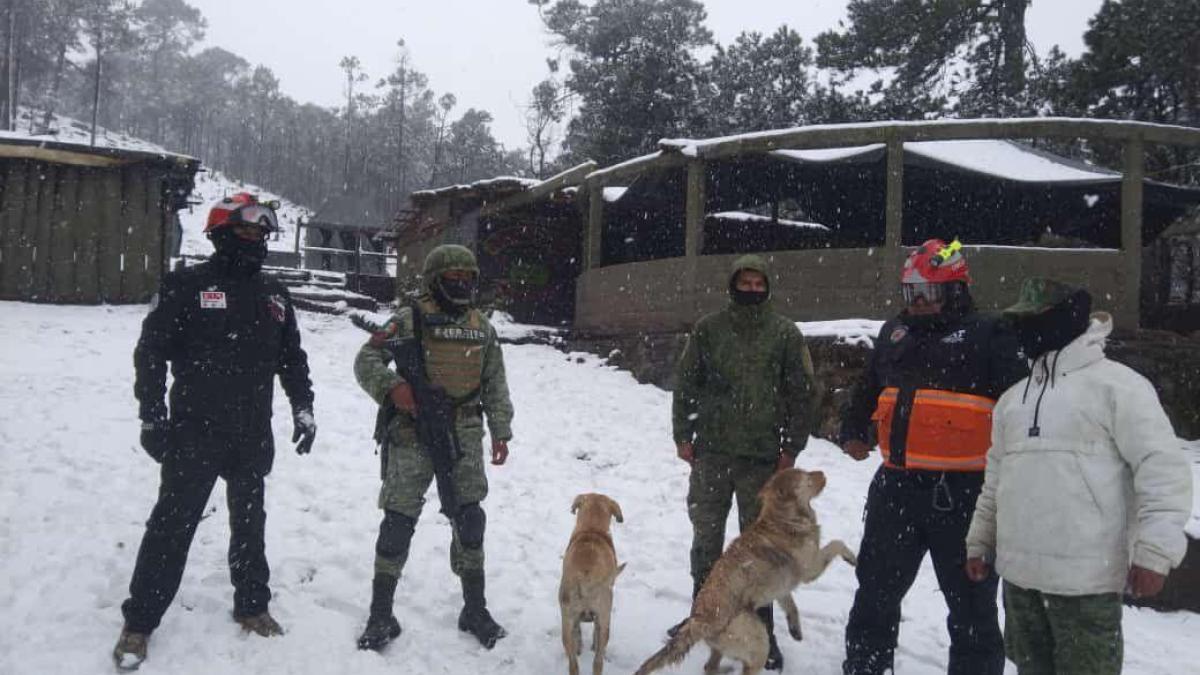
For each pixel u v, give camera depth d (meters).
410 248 17.36
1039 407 2.81
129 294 12.75
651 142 27.16
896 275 9.90
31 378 8.01
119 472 5.75
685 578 5.07
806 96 28.39
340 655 3.63
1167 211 13.14
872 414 3.83
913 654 4.19
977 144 12.45
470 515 3.93
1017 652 2.88
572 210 15.56
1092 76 16.03
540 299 15.23
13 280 12.05
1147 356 9.05
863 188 13.38
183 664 3.43
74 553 4.38
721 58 30.41
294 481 6.02
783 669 3.90
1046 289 2.84
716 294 10.92
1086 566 2.61
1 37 59.03
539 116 39.09
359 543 5.07
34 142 11.87
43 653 3.37
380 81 89.38
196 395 3.57
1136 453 2.58
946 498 3.29
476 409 4.05
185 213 49.69
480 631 3.93
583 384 10.59
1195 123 15.09
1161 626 4.74
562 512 6.13
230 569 3.78
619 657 3.96
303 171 96.25
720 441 4.11
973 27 19.12
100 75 72.62
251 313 3.71
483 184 14.70
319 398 8.48
